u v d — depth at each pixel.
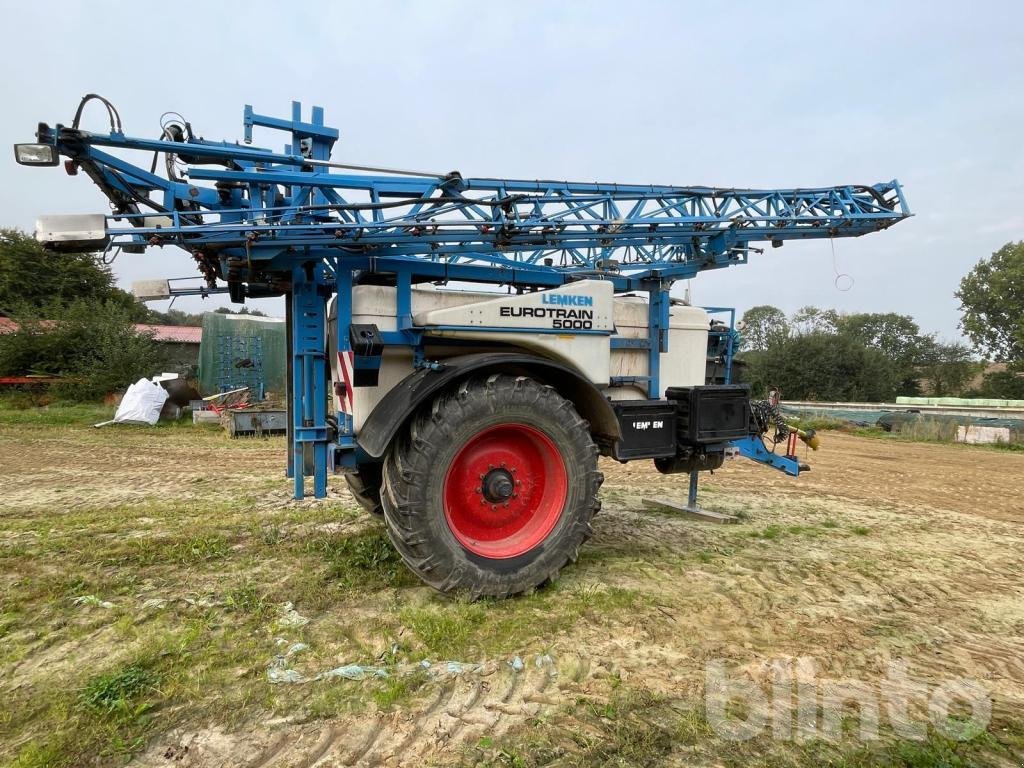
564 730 2.21
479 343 3.84
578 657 2.75
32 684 2.40
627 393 4.64
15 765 1.92
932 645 3.13
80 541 4.32
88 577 3.56
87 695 2.29
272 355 18.44
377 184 3.82
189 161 3.64
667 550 4.55
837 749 2.19
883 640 3.15
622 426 4.20
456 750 2.07
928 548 4.99
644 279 4.72
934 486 8.65
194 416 13.29
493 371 3.62
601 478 3.70
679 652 2.87
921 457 12.52
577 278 4.75
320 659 2.65
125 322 18.52
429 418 3.34
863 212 5.11
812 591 3.80
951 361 47.78
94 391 16.61
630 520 5.55
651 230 4.46
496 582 3.36
